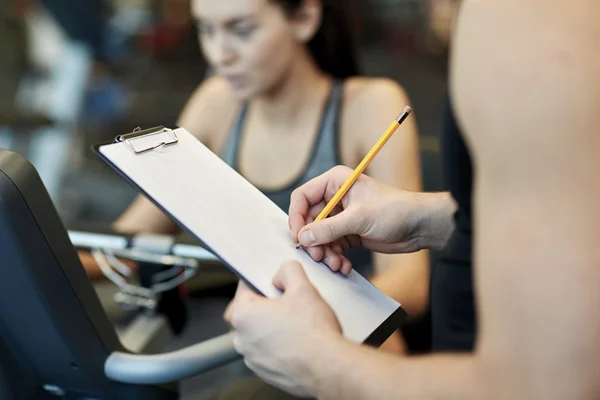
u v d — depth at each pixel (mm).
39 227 779
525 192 525
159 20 4520
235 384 1165
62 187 3186
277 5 1350
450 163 682
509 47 538
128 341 1082
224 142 1504
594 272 503
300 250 816
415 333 879
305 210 885
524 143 521
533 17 537
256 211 832
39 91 3557
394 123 895
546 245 511
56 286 817
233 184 849
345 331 733
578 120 509
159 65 4453
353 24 1482
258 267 759
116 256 1212
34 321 842
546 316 509
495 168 543
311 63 1445
